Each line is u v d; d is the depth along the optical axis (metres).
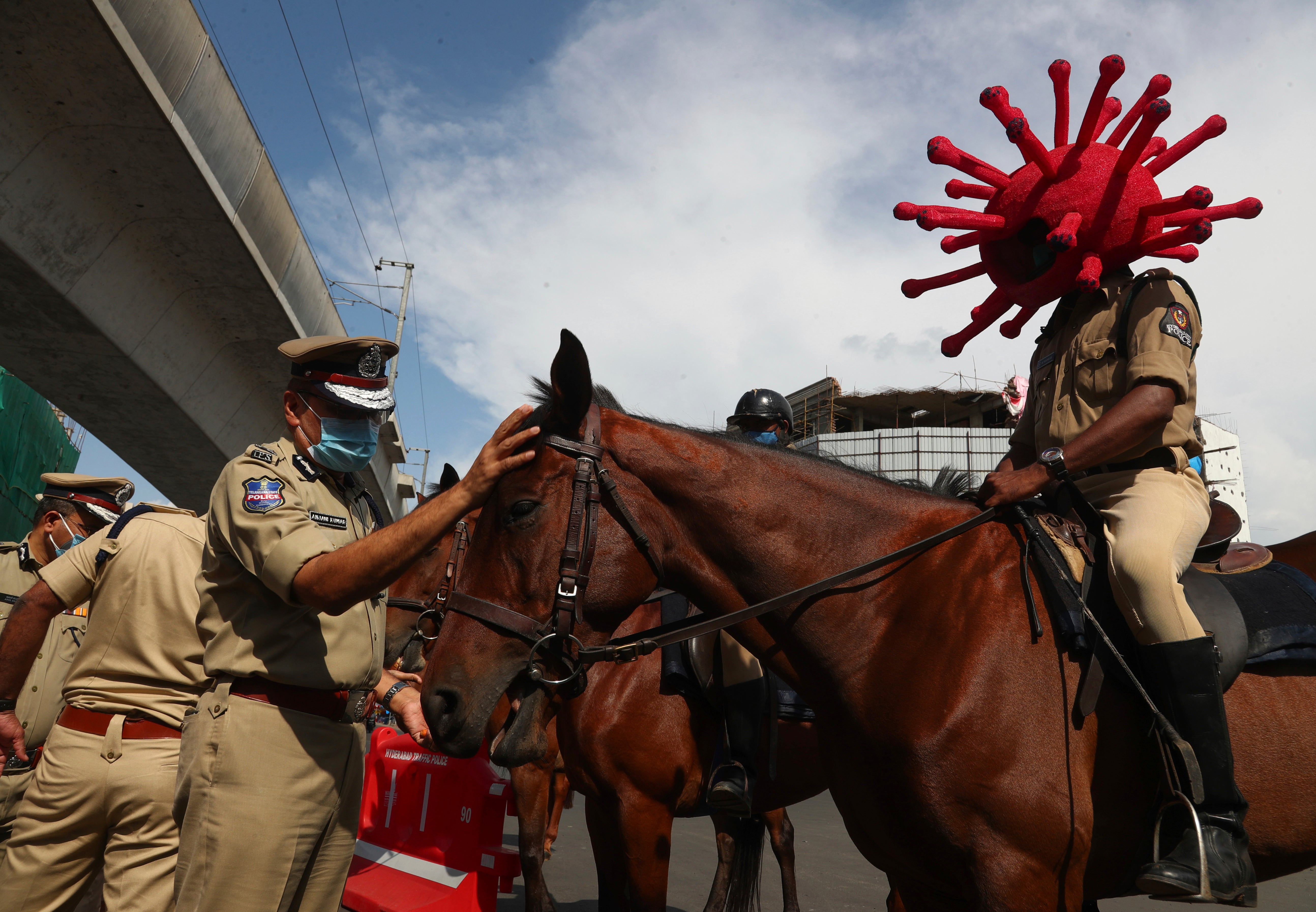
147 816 2.56
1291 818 2.01
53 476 4.42
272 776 2.05
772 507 2.08
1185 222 2.15
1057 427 2.27
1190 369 2.10
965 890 1.90
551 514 1.98
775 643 2.12
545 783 4.45
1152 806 1.96
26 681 3.79
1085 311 2.29
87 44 7.90
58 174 9.15
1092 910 2.31
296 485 2.22
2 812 3.96
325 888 2.23
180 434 13.55
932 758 1.89
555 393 2.00
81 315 10.12
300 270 12.55
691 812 3.76
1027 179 2.25
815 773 3.66
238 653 2.08
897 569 2.06
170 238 10.70
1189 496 2.09
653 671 3.46
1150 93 2.12
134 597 2.75
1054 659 1.96
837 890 6.16
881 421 52.16
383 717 10.98
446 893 4.41
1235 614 2.06
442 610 4.23
